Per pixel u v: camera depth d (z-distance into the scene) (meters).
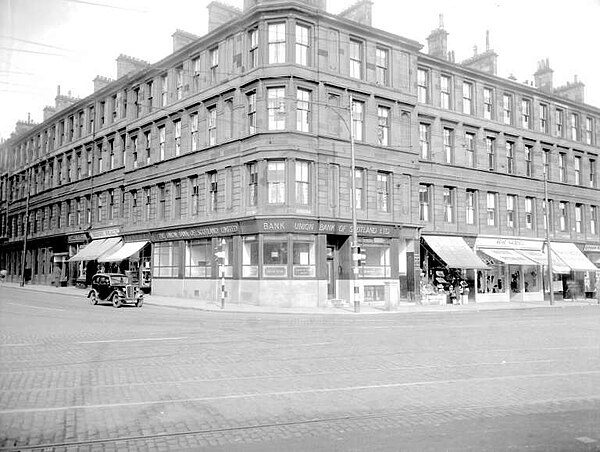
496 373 9.77
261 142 28.28
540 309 30.36
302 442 5.87
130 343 13.52
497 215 38.31
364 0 32.25
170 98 35.69
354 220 25.92
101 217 43.12
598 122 46.03
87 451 5.58
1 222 58.22
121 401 7.62
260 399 7.77
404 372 9.80
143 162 38.06
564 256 40.88
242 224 28.81
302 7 28.72
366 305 29.97
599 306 33.84
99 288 28.53
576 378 9.38
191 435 6.12
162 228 34.94
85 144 45.44
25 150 54.53
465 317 23.12
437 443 5.80
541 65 44.66
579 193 43.88
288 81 28.38
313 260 28.66
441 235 34.97
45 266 50.53
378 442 5.85
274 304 27.70
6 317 20.45
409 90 33.41
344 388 8.49
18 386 8.55
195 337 14.80
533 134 40.94
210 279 31.42
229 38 31.19
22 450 5.60
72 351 12.14
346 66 30.56
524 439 5.94
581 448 5.64
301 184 28.66
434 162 34.91
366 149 30.89
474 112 37.56
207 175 32.12
